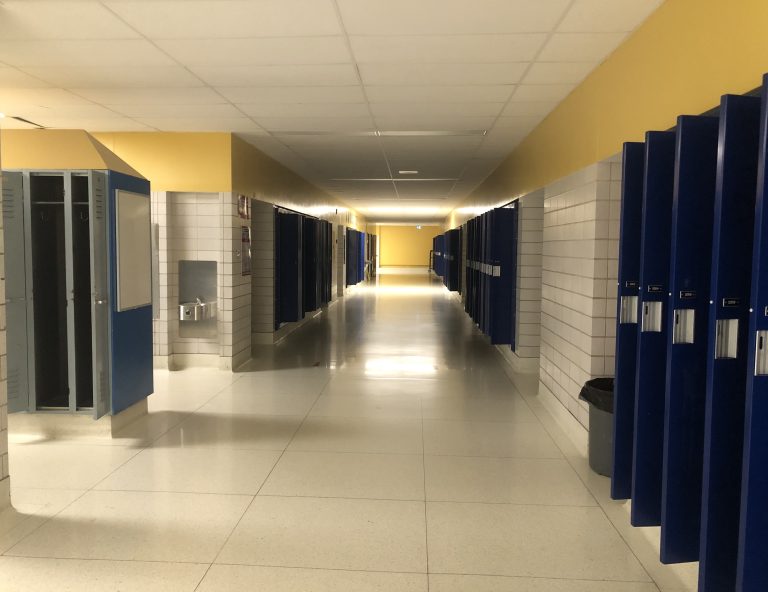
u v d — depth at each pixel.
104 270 4.27
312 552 2.70
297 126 6.28
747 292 2.09
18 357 4.24
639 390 2.73
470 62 4.12
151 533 2.87
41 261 4.54
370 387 5.95
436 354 7.82
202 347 6.83
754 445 1.92
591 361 4.05
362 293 17.44
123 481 3.50
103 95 5.06
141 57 4.05
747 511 1.94
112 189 4.25
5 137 4.21
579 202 4.43
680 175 2.33
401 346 8.43
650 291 2.69
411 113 5.66
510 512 3.13
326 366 7.01
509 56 3.98
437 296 16.55
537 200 6.48
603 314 4.03
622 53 3.68
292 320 8.91
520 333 6.71
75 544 2.75
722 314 2.08
